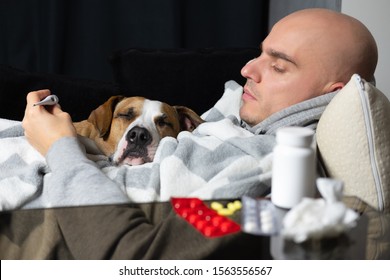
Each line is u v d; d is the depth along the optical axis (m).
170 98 1.55
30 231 0.80
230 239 0.73
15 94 1.39
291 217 0.69
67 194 0.94
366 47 1.17
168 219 0.79
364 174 0.97
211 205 0.83
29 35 2.20
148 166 1.09
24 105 1.40
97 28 2.23
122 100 1.27
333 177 1.02
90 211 0.83
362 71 1.18
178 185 1.02
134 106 1.24
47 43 2.18
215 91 1.57
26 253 0.76
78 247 0.76
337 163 0.99
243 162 1.04
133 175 1.07
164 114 1.24
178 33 2.26
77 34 2.22
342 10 1.72
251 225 0.72
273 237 0.73
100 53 2.26
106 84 1.51
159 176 1.04
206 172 1.04
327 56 1.14
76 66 2.25
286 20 1.20
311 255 0.70
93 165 0.99
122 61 1.57
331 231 0.70
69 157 0.99
